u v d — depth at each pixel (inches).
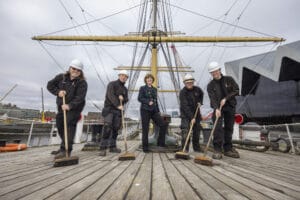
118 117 169.3
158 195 60.7
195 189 67.2
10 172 91.3
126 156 130.3
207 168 105.4
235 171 98.9
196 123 180.5
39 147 234.8
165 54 525.7
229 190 66.5
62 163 107.0
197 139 183.3
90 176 84.0
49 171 93.9
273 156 172.7
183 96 178.5
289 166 121.3
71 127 129.3
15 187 67.0
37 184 70.9
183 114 181.8
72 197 57.5
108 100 167.5
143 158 140.6
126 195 60.0
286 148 206.2
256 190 67.1
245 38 432.8
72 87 130.6
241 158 151.9
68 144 127.0
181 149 183.6
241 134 300.2
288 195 62.3
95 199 56.1
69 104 125.1
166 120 202.4
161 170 98.3
